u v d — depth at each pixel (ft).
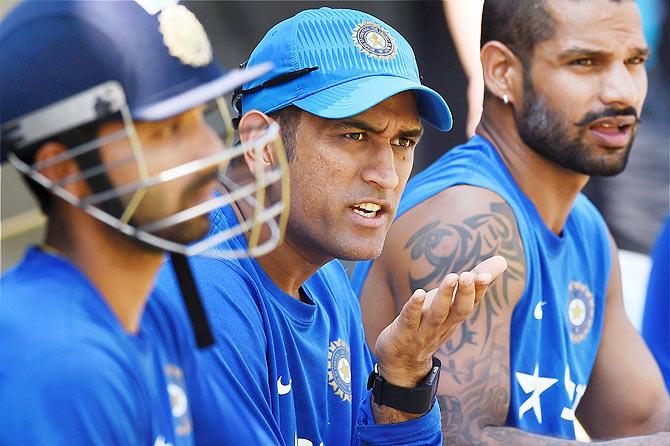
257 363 24.26
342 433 27.17
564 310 33.68
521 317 31.30
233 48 44.91
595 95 32.55
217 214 25.04
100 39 16.79
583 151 32.81
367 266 32.73
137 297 17.83
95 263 17.35
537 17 32.58
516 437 29.22
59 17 16.81
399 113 25.08
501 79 33.45
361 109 24.11
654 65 51.55
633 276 51.39
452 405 28.96
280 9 45.34
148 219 17.02
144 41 17.16
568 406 33.12
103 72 16.72
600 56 32.45
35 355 15.88
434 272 30.48
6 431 15.67
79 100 16.60
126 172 16.76
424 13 45.73
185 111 17.17
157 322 18.94
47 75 16.67
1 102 16.85
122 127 16.66
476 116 44.29
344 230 24.82
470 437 28.84
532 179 33.24
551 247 33.14
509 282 30.45
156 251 17.57
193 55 17.61
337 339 27.71
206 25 44.39
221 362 23.35
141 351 17.54
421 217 31.35
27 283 16.83
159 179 16.83
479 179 31.89
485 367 29.45
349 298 29.22
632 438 31.58
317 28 25.46
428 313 24.62
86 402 15.87
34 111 16.71
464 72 45.62
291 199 24.97
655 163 51.47
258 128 25.21
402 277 31.22
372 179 24.71
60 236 17.40
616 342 37.06
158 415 17.66
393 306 31.91
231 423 20.22
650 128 51.34
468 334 29.50
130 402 16.57
